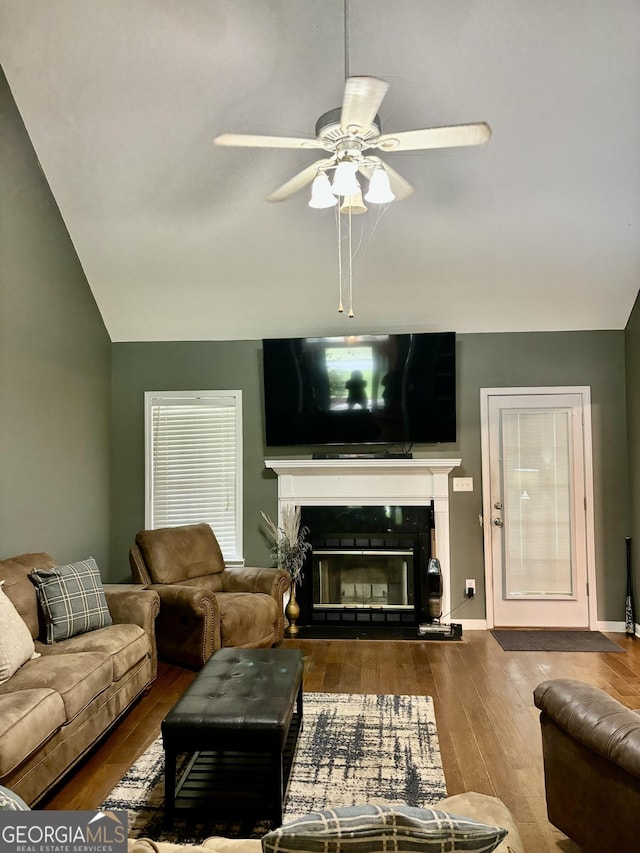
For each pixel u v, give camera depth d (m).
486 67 3.76
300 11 3.49
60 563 4.85
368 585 5.74
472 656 4.78
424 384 5.54
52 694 2.75
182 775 2.93
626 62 3.71
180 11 3.54
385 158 4.30
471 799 1.80
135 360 5.91
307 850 1.07
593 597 5.55
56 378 4.83
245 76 3.85
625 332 5.60
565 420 5.64
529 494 5.65
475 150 4.25
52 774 2.71
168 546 5.04
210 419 5.89
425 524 5.66
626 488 5.56
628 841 1.99
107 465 5.79
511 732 3.40
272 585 5.09
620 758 1.96
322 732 3.39
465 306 5.52
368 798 2.71
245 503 5.85
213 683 2.95
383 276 5.27
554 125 4.09
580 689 2.30
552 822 2.38
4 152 4.07
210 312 5.67
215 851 1.50
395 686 4.13
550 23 3.53
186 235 4.99
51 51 3.83
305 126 4.13
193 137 4.26
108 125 4.22
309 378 5.64
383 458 5.64
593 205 4.64
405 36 3.59
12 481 4.19
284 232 4.94
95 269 5.29
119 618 4.06
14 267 4.23
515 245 4.98
